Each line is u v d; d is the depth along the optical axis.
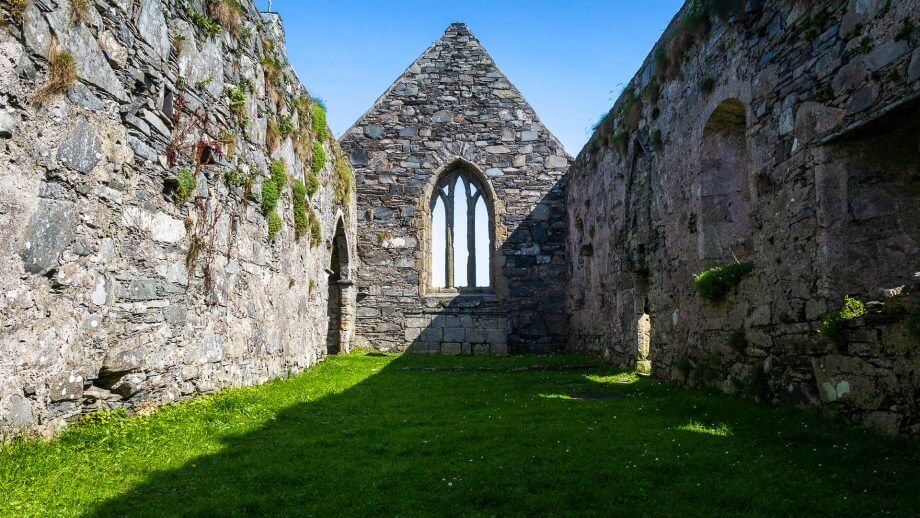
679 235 9.39
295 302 11.52
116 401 5.61
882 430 4.88
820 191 5.75
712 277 7.77
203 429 5.75
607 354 14.26
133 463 4.47
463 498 3.89
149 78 6.21
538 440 5.55
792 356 6.19
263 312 9.55
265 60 9.78
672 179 9.69
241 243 8.61
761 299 6.84
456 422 6.61
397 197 19.69
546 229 19.78
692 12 8.57
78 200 5.04
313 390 9.10
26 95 4.43
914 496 3.77
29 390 4.45
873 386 4.99
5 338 4.22
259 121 9.41
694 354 8.75
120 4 5.70
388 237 19.50
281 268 10.52
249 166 8.93
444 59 20.45
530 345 19.23
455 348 18.77
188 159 7.03
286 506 3.76
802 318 6.03
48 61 4.66
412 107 20.14
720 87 7.96
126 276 5.74
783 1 6.51
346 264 18.11
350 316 18.41
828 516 3.53
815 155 5.85
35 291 4.53
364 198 19.62
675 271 9.54
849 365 5.29
